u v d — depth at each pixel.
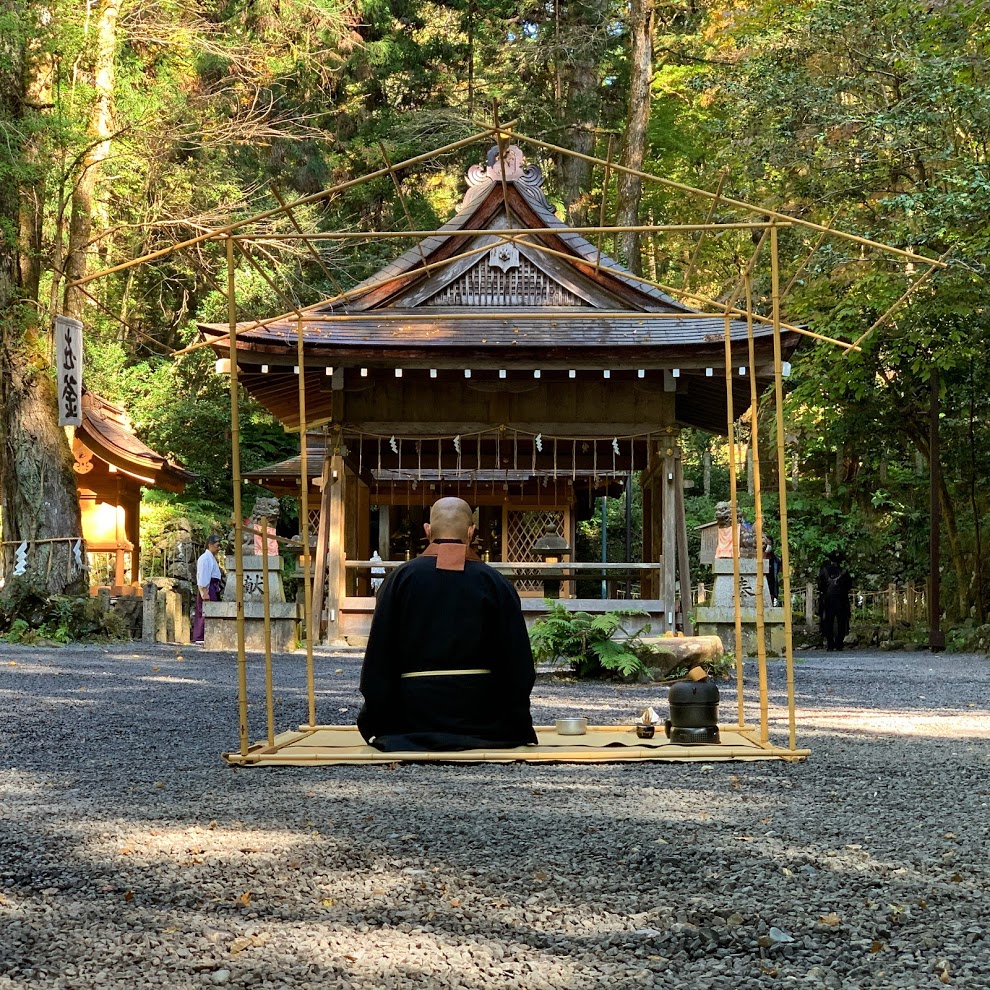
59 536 20.41
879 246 6.49
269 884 3.69
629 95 30.14
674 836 4.40
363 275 32.81
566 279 17.34
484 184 17.52
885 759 6.64
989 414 26.02
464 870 3.86
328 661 15.53
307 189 32.56
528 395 17.80
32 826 4.61
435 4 35.38
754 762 6.42
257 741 7.30
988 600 25.09
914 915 3.41
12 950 3.07
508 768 6.16
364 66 33.47
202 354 32.16
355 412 17.91
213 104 27.11
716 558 18.09
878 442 27.88
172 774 6.00
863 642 26.80
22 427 20.36
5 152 19.59
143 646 18.73
